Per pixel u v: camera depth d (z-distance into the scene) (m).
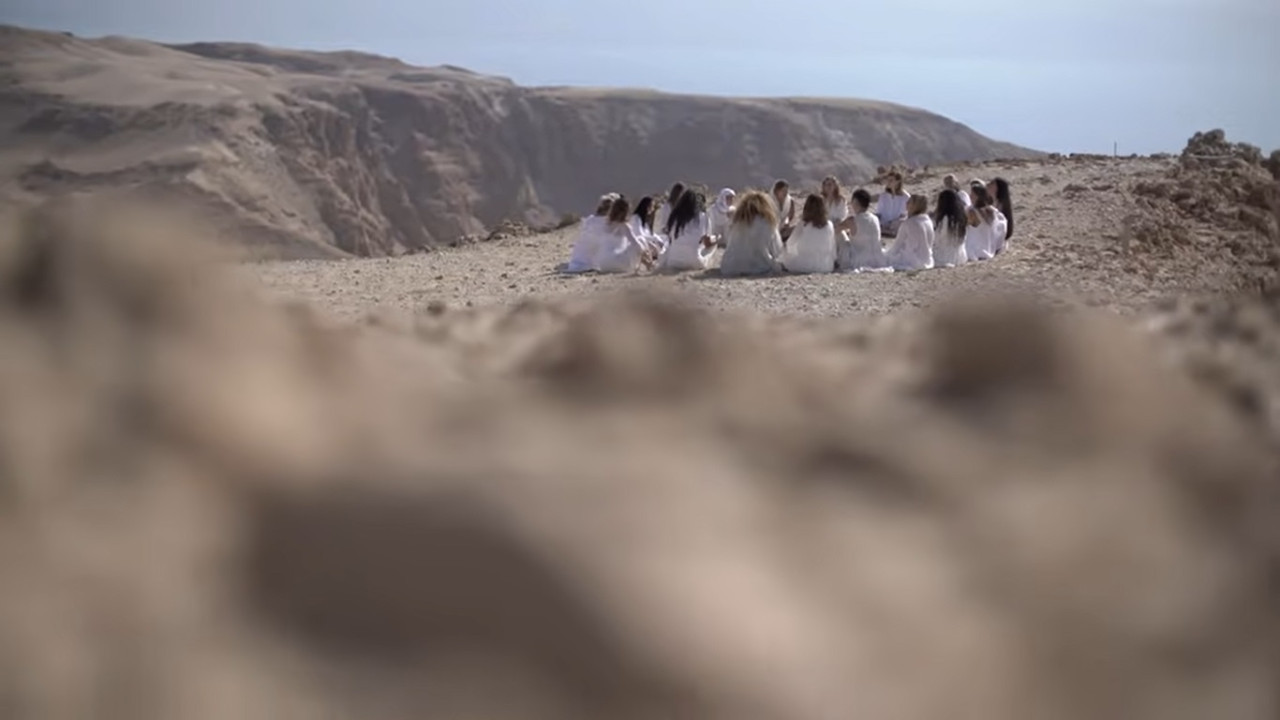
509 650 1.41
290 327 2.28
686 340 2.84
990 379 2.94
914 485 2.16
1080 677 1.90
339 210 126.19
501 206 148.75
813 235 16.06
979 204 17.88
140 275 2.04
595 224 17.41
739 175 159.12
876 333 5.11
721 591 1.52
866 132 169.25
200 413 1.68
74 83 125.62
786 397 2.73
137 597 1.40
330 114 131.88
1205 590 2.20
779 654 1.49
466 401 2.28
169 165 111.12
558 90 163.50
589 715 1.38
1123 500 2.31
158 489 1.54
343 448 1.72
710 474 1.86
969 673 1.71
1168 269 18.08
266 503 1.56
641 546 1.53
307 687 1.36
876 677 1.57
